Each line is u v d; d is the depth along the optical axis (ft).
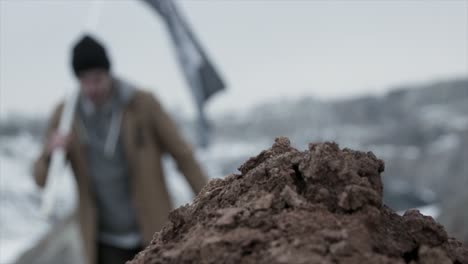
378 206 3.93
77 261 21.30
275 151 4.39
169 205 12.59
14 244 27.04
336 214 3.83
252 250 3.65
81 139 12.35
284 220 3.75
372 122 50.01
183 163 12.34
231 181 4.34
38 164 12.68
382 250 3.76
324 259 3.50
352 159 4.06
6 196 32.50
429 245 3.95
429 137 46.93
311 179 3.99
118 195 12.44
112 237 12.63
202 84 16.34
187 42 16.28
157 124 12.29
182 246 3.85
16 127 42.16
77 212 12.91
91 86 11.89
